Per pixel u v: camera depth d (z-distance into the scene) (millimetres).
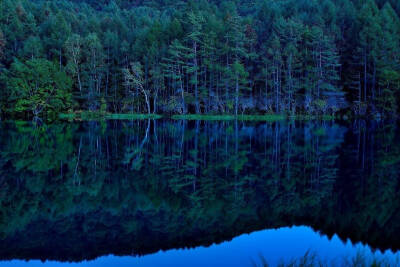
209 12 92125
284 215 12094
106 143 30578
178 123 54312
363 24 73062
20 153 24484
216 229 10859
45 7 93812
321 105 64438
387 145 28688
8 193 14617
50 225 11180
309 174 18078
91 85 69562
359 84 67500
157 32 75938
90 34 72062
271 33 76062
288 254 9133
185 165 20688
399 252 9102
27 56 66062
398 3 87500
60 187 15617
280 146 28641
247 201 13602
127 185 16031
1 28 71062
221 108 68188
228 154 24719
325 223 11312
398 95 63406
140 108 73500
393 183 16094
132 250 9430
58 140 32156
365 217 11883
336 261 8352
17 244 9758
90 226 11078
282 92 69688
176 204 13289
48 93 60781
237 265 8547
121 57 75562
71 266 8586
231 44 69688
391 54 67375
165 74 68125
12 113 59500
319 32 67312
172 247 9578
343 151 25625
